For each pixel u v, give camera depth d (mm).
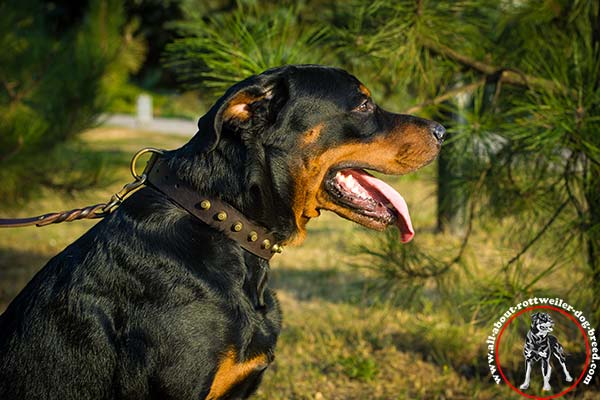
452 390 4438
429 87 4199
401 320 5590
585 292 4172
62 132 6105
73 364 2650
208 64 3857
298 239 3039
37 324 2693
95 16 6480
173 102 27344
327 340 5262
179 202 2812
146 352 2621
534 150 3941
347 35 4105
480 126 3926
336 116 2988
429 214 8227
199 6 10258
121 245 2738
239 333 2725
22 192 6113
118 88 6898
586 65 3705
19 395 2646
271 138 2885
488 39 4195
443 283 4391
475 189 4180
